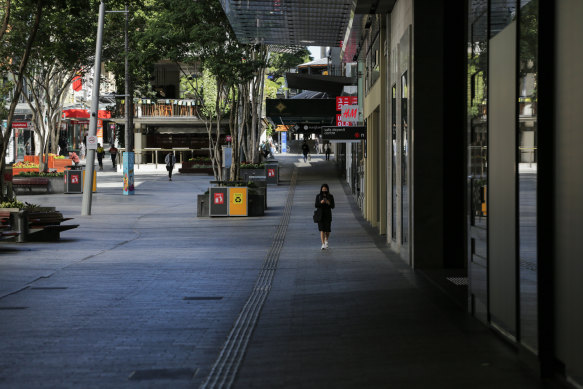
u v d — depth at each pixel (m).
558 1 5.90
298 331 8.15
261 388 5.84
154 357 7.04
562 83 5.82
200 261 15.54
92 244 19.05
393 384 5.87
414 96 13.46
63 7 18.22
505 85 7.12
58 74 45.72
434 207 13.59
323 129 24.89
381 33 20.38
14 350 7.36
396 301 10.02
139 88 46.09
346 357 6.85
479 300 8.40
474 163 8.49
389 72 17.34
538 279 6.09
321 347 7.30
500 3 7.36
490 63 7.70
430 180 13.56
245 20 21.97
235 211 27.19
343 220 25.41
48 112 42.34
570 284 5.67
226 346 7.49
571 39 5.64
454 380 5.96
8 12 17.83
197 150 65.06
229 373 6.36
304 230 22.42
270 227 23.45
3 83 41.19
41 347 7.50
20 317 9.24
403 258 14.99
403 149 14.95
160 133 65.19
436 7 13.38
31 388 5.96
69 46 38.16
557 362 6.00
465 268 13.62
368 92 25.09
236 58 30.19
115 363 6.79
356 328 8.22
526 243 6.47
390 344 7.35
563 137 5.80
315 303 10.09
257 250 17.61
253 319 9.02
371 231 21.92
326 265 14.55
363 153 27.53
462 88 13.45
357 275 12.95
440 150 13.51
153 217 26.94
